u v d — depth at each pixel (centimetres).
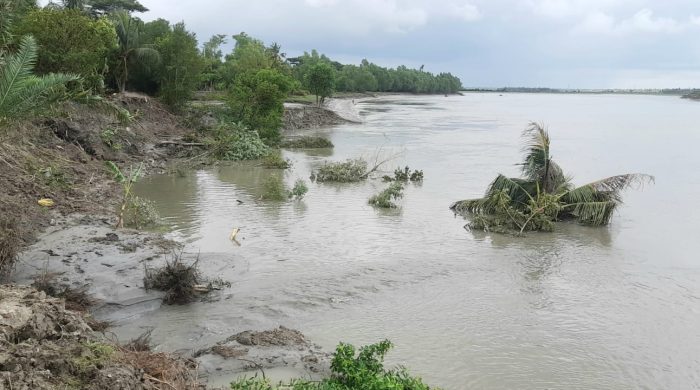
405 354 1038
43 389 645
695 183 2842
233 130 3694
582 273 1495
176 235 1733
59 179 2130
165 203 2173
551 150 4275
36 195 1883
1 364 664
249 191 2458
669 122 7606
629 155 3981
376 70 17500
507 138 5056
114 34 3672
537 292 1355
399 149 4128
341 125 6369
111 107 2431
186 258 1454
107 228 1650
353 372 860
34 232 1541
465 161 3531
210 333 1098
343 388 832
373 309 1237
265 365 959
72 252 1393
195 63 4181
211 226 1856
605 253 1672
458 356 1037
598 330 1156
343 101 9931
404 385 844
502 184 2081
